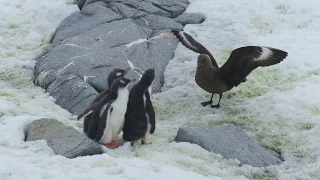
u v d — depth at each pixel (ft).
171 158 34.68
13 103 43.75
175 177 29.89
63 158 32.12
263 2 60.70
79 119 38.93
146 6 61.21
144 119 35.73
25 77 50.85
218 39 55.06
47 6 62.49
